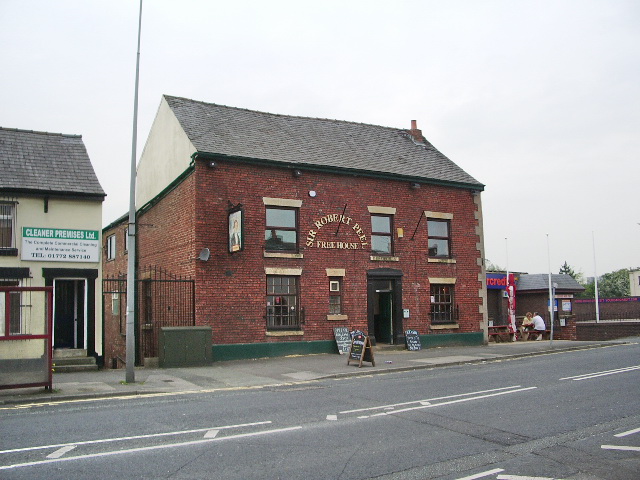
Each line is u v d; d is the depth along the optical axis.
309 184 19.20
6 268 14.84
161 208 20.64
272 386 12.83
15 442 7.50
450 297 21.97
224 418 9.05
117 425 8.52
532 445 7.54
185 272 17.91
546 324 37.84
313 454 7.02
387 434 8.05
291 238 18.83
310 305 18.77
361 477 6.19
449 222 22.31
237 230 16.72
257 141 19.47
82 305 16.45
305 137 21.25
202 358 16.30
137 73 13.80
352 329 19.44
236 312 17.50
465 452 7.20
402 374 14.72
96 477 6.09
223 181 17.73
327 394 11.46
